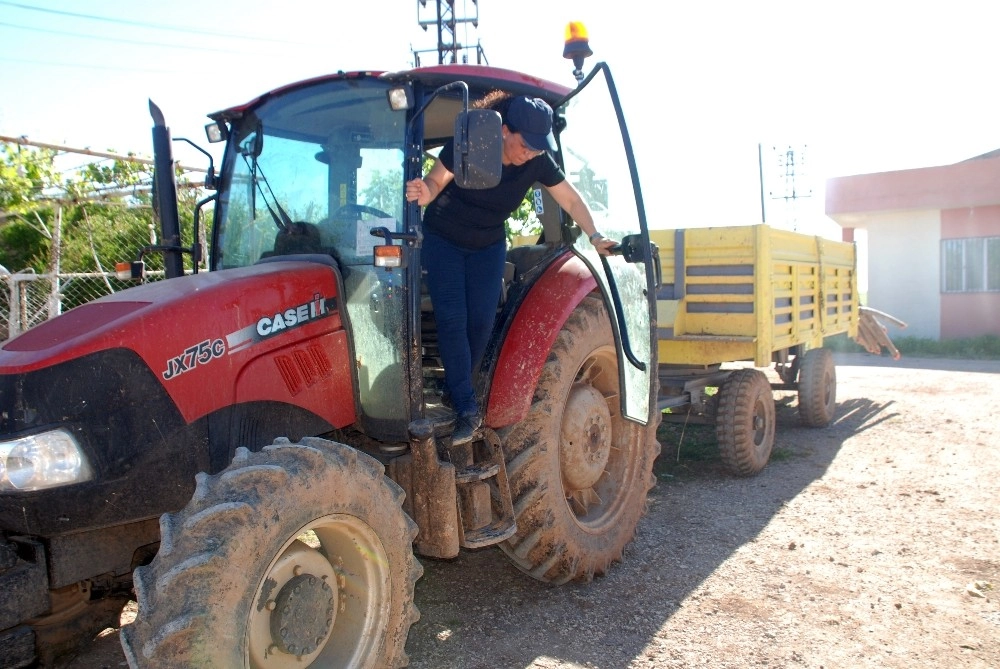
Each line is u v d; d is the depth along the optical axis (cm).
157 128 398
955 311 1800
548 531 400
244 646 244
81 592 300
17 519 253
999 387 1126
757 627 385
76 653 359
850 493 604
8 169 824
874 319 1092
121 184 895
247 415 298
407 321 335
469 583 443
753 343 641
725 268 660
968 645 365
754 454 652
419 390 339
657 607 410
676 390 655
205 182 416
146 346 272
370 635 298
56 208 810
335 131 365
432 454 335
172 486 276
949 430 816
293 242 362
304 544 288
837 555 476
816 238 809
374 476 297
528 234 718
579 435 433
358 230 349
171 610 232
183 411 279
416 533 318
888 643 368
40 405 253
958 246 1786
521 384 382
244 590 244
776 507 573
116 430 264
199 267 416
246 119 399
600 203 445
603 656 359
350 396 339
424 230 366
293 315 317
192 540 240
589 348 435
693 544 500
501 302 425
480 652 363
